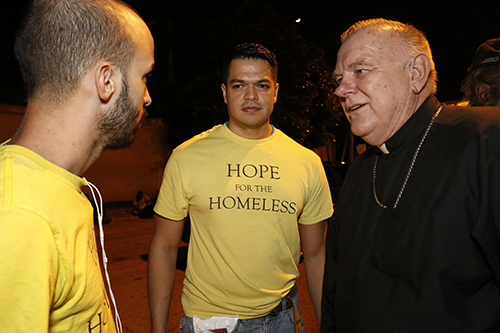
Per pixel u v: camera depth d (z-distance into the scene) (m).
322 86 11.47
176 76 12.94
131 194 12.45
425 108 1.22
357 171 1.50
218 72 10.89
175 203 1.83
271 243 1.75
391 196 1.21
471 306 1.02
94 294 0.96
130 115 1.03
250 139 1.90
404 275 1.10
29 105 0.91
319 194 1.96
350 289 1.26
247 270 1.72
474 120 1.10
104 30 0.94
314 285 2.01
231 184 1.77
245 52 1.85
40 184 0.83
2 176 0.79
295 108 10.95
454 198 1.03
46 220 0.79
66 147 0.91
